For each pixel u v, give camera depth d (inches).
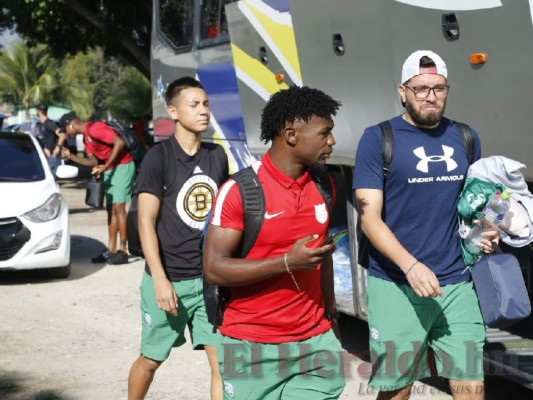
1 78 2058.3
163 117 468.4
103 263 450.0
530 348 211.5
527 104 185.8
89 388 242.4
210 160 187.3
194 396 235.8
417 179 162.1
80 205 749.9
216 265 135.3
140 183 183.8
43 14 907.4
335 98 265.1
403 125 164.6
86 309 343.6
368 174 163.5
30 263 387.9
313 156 134.0
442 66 162.2
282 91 135.6
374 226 161.2
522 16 184.4
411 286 156.7
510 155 193.6
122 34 914.1
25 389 241.1
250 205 134.6
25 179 408.8
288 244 136.5
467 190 162.6
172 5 446.0
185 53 424.5
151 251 181.8
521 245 163.3
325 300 150.6
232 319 141.5
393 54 231.8
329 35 263.0
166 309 179.9
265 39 307.4
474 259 164.9
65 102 2091.5
